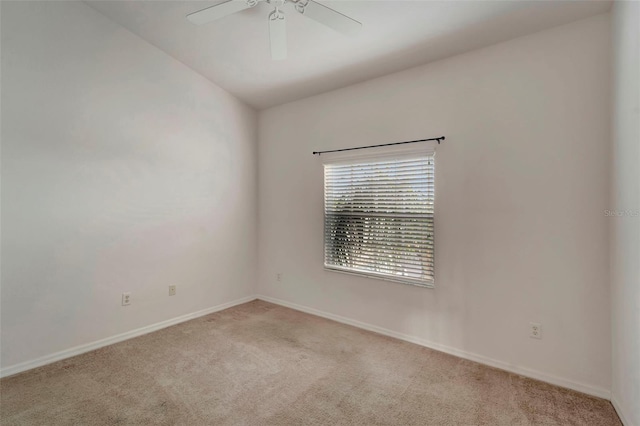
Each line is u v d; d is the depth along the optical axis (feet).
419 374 7.60
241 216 13.28
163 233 10.64
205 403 6.48
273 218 13.30
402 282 9.56
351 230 10.81
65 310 8.48
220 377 7.47
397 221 9.70
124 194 9.67
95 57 9.03
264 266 13.67
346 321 10.93
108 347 9.09
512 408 6.31
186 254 11.30
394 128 9.76
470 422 5.90
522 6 6.79
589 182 6.85
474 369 7.84
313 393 6.82
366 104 10.43
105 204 9.26
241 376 7.51
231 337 9.79
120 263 9.59
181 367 7.94
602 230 6.72
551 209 7.27
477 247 8.26
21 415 6.09
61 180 8.43
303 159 12.23
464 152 8.46
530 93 7.51
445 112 8.79
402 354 8.64
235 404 6.45
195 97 11.52
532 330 7.49
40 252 8.09
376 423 5.88
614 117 6.31
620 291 6.06
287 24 8.29
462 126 8.50
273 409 6.29
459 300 8.55
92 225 8.99
